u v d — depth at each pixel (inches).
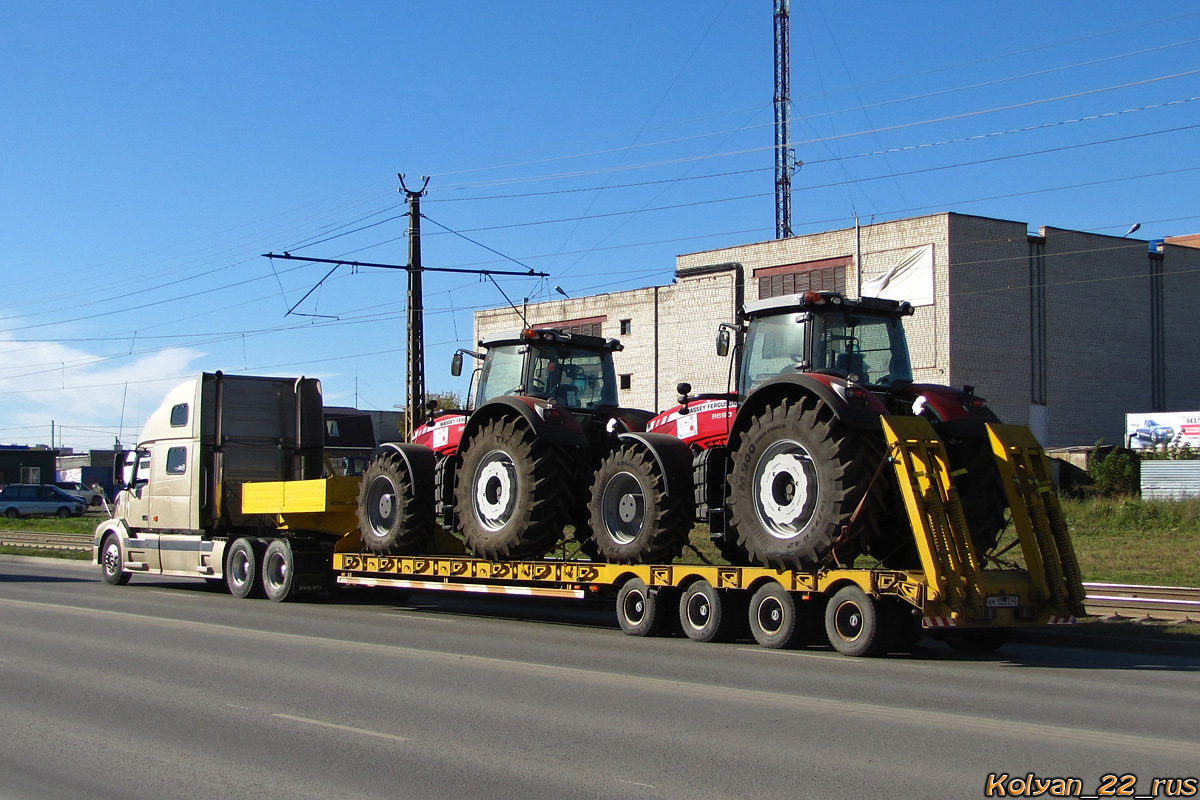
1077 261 1478.8
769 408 438.6
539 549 508.4
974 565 388.2
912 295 1370.6
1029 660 416.5
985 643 436.1
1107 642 455.5
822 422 415.5
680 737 273.3
